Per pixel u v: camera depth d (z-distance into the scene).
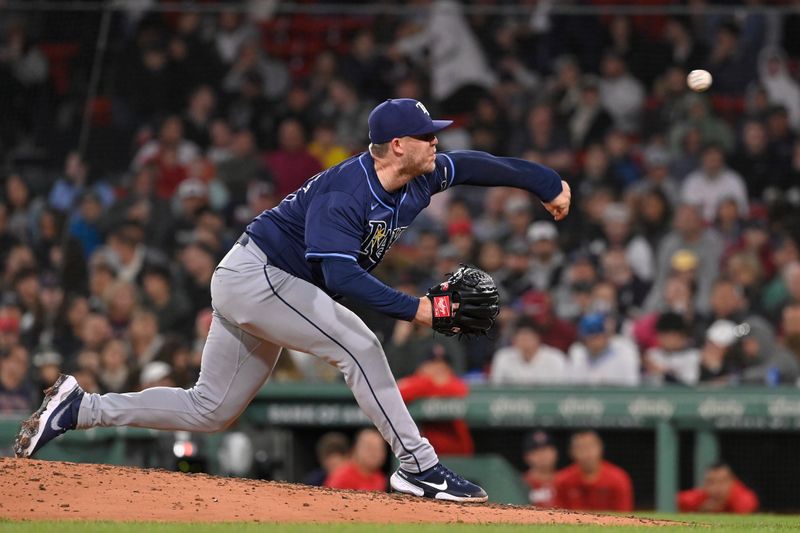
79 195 41.56
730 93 43.91
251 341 16.59
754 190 41.28
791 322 33.81
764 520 19.23
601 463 29.12
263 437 30.89
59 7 45.50
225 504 15.24
